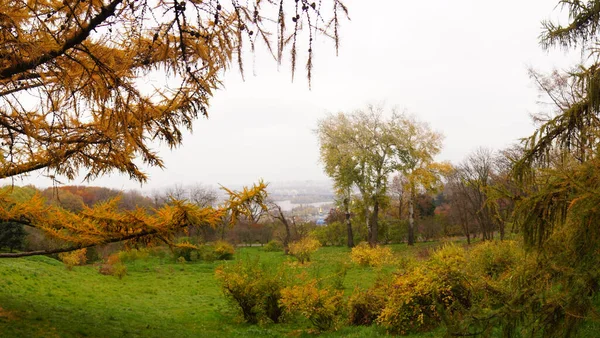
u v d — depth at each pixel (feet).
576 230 9.48
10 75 12.32
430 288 26.89
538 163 12.31
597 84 10.86
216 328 36.63
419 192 98.12
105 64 12.39
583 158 10.62
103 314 35.37
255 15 7.27
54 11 11.17
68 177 21.29
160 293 54.29
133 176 23.75
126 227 20.77
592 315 8.58
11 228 67.82
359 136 90.79
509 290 11.01
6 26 10.43
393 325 28.19
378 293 33.30
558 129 12.07
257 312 38.60
